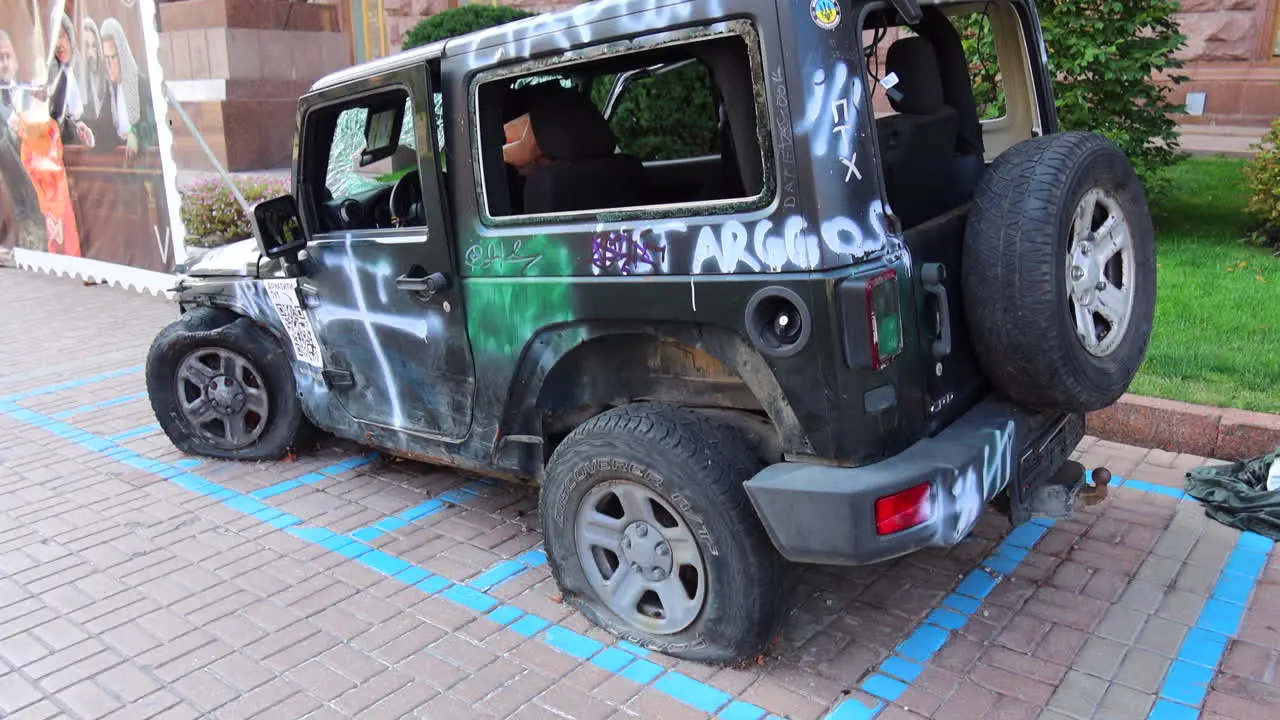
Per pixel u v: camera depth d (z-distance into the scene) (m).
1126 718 2.89
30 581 4.10
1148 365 5.24
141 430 6.02
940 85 3.62
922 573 3.79
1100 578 3.68
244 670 3.39
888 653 3.28
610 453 3.16
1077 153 2.98
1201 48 12.70
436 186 3.55
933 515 2.80
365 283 4.07
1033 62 3.96
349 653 3.46
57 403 6.67
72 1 9.57
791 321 2.79
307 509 4.73
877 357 2.70
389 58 3.70
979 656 3.23
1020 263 2.87
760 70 2.69
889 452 2.87
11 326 9.00
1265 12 12.16
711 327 2.96
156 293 9.52
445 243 3.61
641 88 5.32
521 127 3.69
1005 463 3.08
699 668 3.25
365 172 4.48
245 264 4.93
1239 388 4.91
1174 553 3.83
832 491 2.74
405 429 4.22
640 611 3.41
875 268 2.72
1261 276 6.64
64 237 11.02
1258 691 2.97
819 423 2.81
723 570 3.03
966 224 3.02
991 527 4.12
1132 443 4.88
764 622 3.07
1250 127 12.37
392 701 3.17
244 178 11.16
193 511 4.76
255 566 4.16
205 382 5.26
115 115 9.48
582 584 3.49
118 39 9.02
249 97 14.04
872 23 3.27
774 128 2.68
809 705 3.02
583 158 3.72
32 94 10.72
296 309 4.58
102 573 4.15
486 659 3.38
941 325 2.94
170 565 4.20
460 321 3.70
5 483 5.23
